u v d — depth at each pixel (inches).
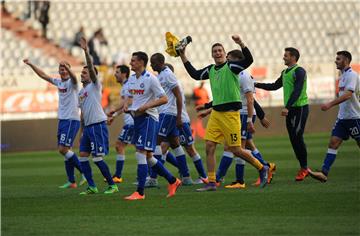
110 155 2021.4
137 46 3257.9
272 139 2434.8
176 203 963.3
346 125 1182.3
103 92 2529.5
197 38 3373.5
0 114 2406.5
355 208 888.3
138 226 791.7
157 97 1009.5
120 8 3299.7
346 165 1488.7
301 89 1202.0
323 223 787.4
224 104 1068.5
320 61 3294.8
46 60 3014.3
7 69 2915.8
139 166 1017.5
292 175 1328.7
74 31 3149.6
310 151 1907.0
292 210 879.7
